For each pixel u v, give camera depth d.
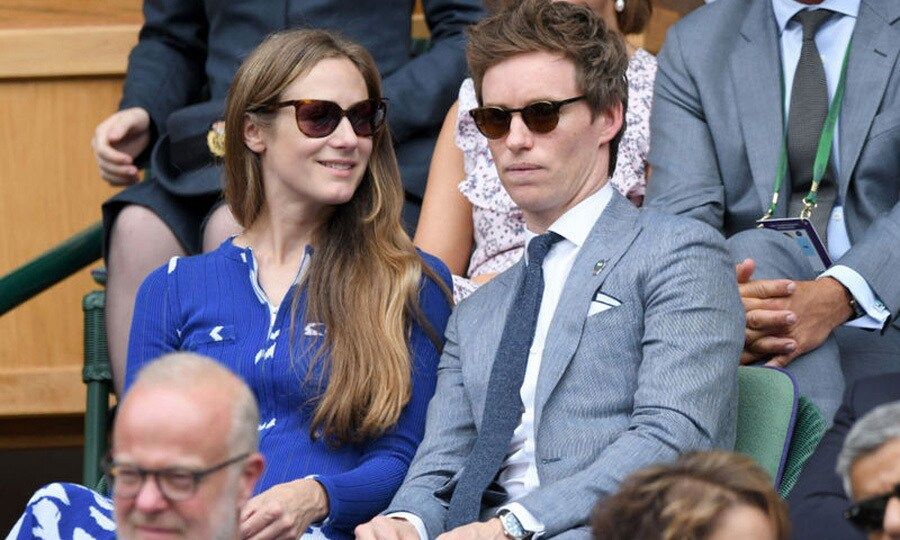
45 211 21.00
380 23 17.86
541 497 11.61
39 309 20.95
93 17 21.22
